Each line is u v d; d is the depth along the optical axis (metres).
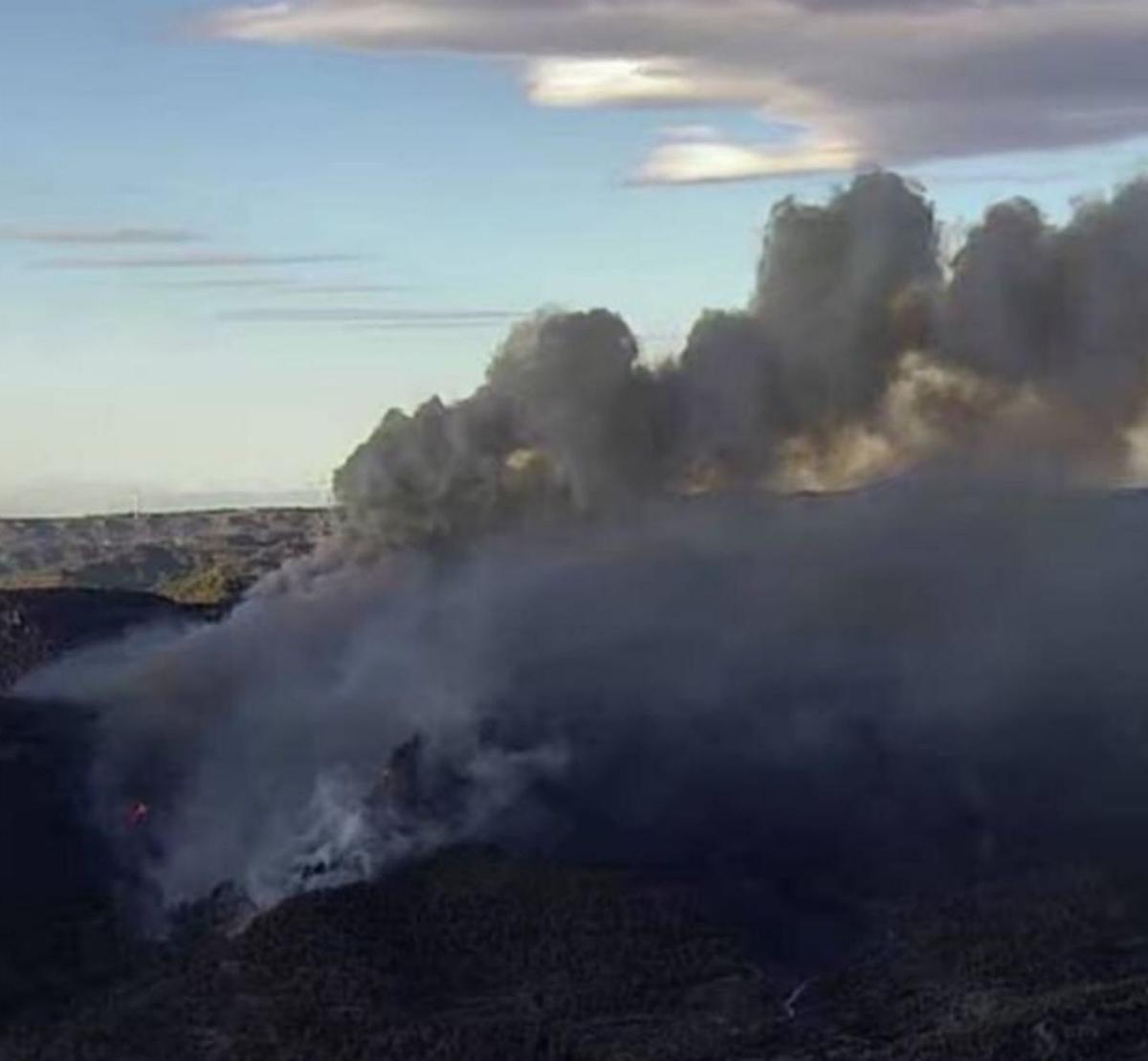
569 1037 185.25
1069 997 189.25
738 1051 183.25
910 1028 188.50
